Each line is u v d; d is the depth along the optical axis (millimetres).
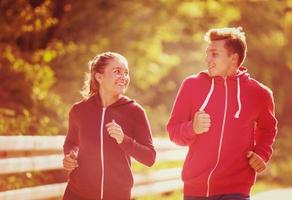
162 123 26422
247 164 6789
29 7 20922
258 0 29172
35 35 22891
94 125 6832
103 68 6867
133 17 25672
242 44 6824
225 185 6762
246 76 6844
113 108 6855
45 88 18391
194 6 26297
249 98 6789
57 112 17516
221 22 27109
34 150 11195
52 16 23812
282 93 30859
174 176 15164
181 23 26500
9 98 18094
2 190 11523
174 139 6797
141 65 25797
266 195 15711
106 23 25234
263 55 29969
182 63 29531
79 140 6887
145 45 25766
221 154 6719
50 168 10898
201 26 27156
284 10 29766
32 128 15141
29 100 17891
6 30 20859
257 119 6938
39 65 20094
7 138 9805
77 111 6914
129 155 6836
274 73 30422
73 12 24812
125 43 25484
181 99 6844
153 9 25906
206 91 6785
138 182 13516
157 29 25906
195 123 6477
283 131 31281
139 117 6867
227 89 6766
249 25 29484
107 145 6797
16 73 18469
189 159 6809
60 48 21922
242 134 6754
